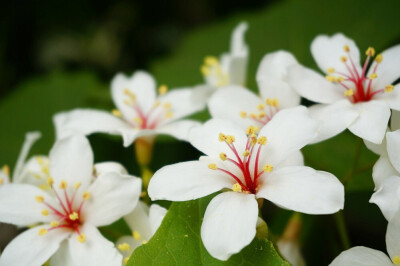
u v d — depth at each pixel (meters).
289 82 0.25
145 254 0.23
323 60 0.26
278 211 0.29
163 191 0.23
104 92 0.35
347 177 0.26
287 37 0.34
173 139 0.30
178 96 0.29
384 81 0.25
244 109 0.26
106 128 0.27
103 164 0.25
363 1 0.33
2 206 0.25
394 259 0.22
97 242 0.24
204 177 0.23
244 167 0.23
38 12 0.37
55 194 0.25
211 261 0.23
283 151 0.23
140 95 0.29
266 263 0.22
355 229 0.31
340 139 0.29
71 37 0.39
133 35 0.39
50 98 0.35
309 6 0.34
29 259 0.24
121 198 0.24
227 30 0.35
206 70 0.32
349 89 0.25
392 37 0.32
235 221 0.22
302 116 0.23
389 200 0.22
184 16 0.39
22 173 0.27
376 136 0.23
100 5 0.38
